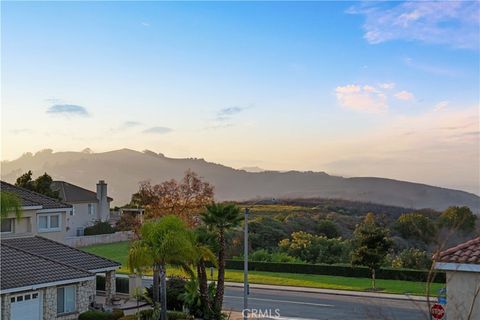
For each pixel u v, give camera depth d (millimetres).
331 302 39750
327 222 79375
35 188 75375
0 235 38656
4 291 28750
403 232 62906
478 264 16500
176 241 30594
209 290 34688
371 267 45062
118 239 82438
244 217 33406
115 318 32562
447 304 17156
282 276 53250
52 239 44062
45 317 31312
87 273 33750
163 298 30906
